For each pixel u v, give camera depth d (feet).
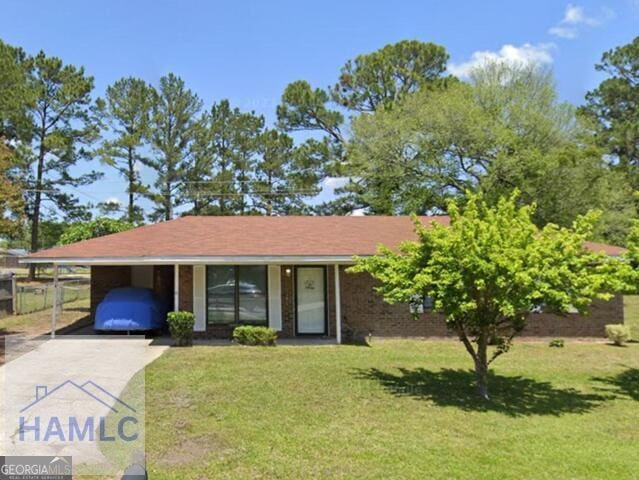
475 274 28.02
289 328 50.85
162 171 119.65
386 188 95.96
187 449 20.04
